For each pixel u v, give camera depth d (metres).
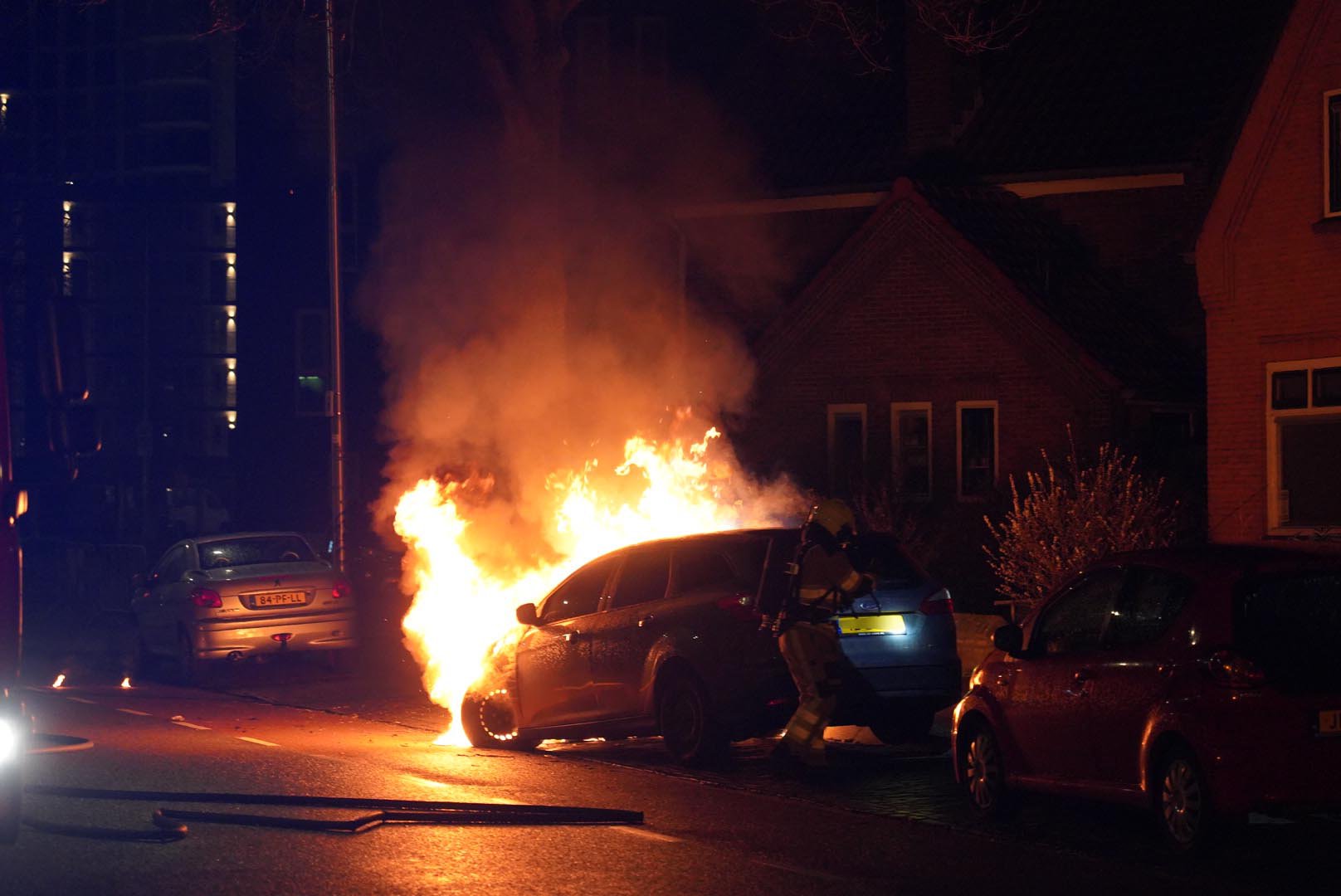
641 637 15.34
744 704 14.52
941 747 15.87
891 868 10.45
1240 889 9.90
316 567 23.84
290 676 23.95
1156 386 29.81
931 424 31.17
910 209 31.33
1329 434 22.81
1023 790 12.11
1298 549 11.09
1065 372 29.75
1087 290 32.25
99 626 34.22
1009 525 29.09
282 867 10.38
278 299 51.22
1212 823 10.46
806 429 32.47
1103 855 10.91
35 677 24.17
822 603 14.40
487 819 12.00
